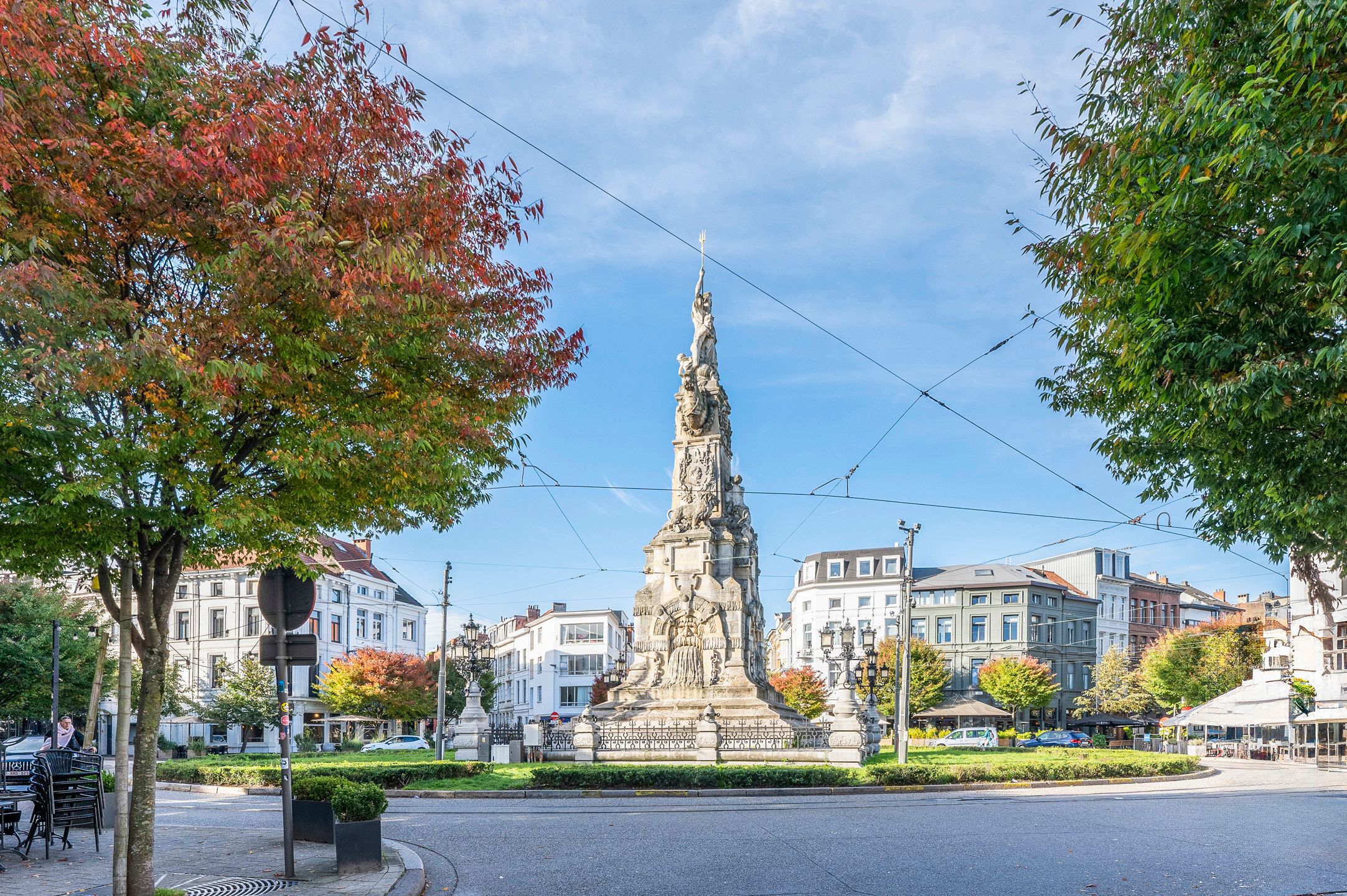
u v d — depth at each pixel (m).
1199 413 7.71
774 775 21.00
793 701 56.62
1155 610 82.75
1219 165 6.80
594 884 9.91
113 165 7.42
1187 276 7.59
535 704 85.25
